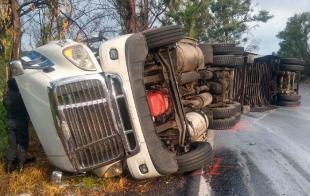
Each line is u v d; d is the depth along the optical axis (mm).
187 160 5391
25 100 5086
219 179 5465
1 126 5992
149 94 5605
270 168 6062
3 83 6996
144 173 5023
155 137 5023
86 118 4684
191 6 12344
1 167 5594
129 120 4887
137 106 4914
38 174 5395
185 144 5832
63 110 4605
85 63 4926
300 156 6844
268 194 4855
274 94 15047
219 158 6707
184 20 12414
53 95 4594
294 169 6016
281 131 9367
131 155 4922
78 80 4676
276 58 14781
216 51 9531
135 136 4895
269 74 14570
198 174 5703
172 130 5871
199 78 7902
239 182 5328
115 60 4957
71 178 5234
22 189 4906
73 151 4656
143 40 5203
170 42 5625
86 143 4703
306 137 8586
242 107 12836
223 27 36438
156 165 4961
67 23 9414
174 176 5578
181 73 6699
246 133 9117
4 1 8234
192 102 7195
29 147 6789
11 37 7840
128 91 4898
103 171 5137
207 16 13367
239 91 12719
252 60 12680
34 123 5059
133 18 10992
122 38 5094
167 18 12758
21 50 9406
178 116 5773
